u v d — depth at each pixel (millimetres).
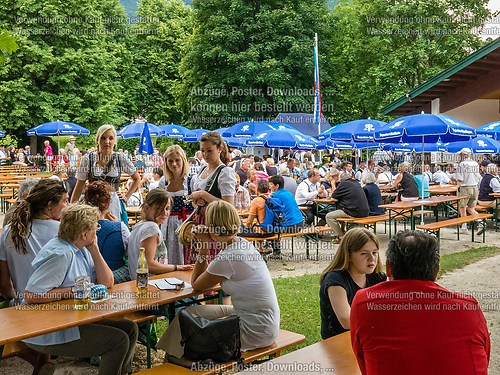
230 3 36375
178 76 45094
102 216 5027
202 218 5336
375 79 35000
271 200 9414
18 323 3428
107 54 39188
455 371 2330
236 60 34688
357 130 15109
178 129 23703
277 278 8258
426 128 11070
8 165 30625
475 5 34281
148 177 13070
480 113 20828
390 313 2475
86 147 37531
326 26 38156
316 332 5625
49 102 36562
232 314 4117
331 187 13852
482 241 11812
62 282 3883
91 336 3859
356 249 3789
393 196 15305
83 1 38000
